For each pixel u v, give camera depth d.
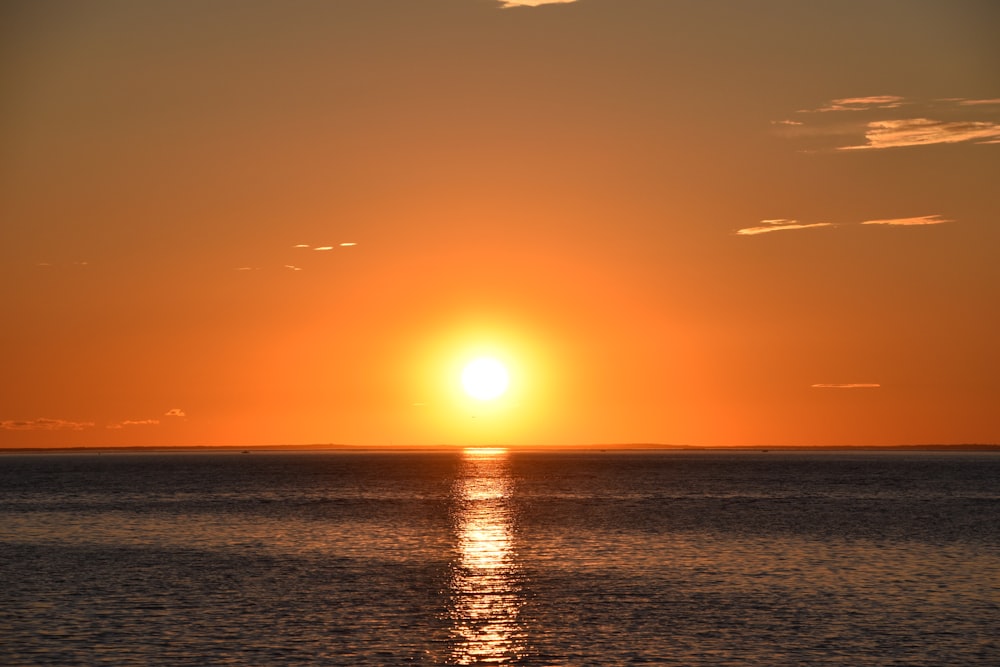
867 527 110.94
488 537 101.94
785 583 69.94
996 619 57.00
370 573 75.62
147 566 79.56
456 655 49.41
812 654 49.53
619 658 48.88
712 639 52.56
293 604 62.25
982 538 98.44
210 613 59.31
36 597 64.50
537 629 55.00
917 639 52.38
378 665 47.47
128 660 48.22
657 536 102.12
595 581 71.31
